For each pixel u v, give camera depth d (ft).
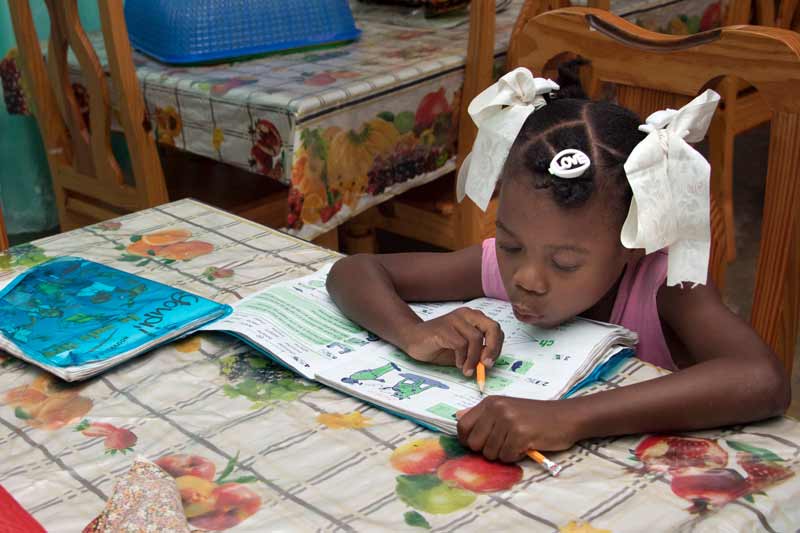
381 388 2.84
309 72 6.44
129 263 3.94
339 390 2.89
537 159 2.71
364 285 3.32
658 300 3.17
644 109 3.92
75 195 7.59
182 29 6.68
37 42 7.02
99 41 7.79
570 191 2.62
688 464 2.43
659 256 3.18
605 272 2.77
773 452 2.47
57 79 7.02
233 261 3.96
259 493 2.37
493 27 6.60
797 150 3.44
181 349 3.21
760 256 3.74
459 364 2.87
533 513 2.24
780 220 3.61
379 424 2.70
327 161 5.89
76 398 2.91
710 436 2.59
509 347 3.05
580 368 2.84
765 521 2.20
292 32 7.06
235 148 6.11
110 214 7.26
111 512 2.17
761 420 2.66
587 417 2.50
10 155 8.92
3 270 3.84
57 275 3.65
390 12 8.48
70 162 7.54
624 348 3.02
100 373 3.04
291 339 3.19
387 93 6.20
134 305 3.38
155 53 6.93
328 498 2.34
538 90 3.05
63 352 3.03
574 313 2.88
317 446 2.59
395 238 9.50
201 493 2.37
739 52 3.48
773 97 3.43
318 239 6.40
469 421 2.52
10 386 3.00
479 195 3.10
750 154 11.64
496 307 3.43
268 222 7.14
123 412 2.81
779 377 2.66
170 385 2.97
